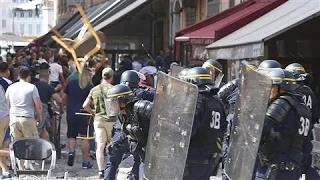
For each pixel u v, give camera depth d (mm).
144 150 17031
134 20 60188
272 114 15109
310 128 16031
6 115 23875
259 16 33875
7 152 23172
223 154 17453
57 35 55688
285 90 15492
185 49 40219
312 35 32094
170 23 56625
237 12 37969
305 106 15641
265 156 15508
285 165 15406
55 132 29016
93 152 29141
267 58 32156
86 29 44344
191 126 14984
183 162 15125
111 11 60500
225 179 17297
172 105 15461
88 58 36062
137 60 46312
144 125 16688
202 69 16047
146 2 54594
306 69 33156
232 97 19109
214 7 46594
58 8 106188
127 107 16812
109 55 60094
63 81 41781
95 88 24344
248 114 15070
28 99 24266
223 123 16156
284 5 33156
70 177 24969
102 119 24203
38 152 19328
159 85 15883
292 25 26203
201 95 15734
